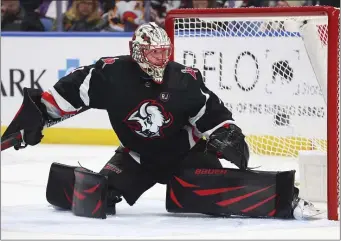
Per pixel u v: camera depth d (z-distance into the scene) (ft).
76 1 50.83
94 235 22.21
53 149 45.32
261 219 24.99
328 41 24.81
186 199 25.38
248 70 32.27
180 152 25.59
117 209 27.22
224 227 23.52
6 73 48.73
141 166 25.68
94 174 24.81
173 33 28.66
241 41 31.96
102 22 51.06
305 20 27.30
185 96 24.80
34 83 48.49
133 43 24.26
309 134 32.07
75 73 24.77
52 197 26.63
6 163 39.88
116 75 24.54
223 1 48.96
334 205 24.85
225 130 25.25
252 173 24.98
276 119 32.48
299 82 31.99
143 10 50.67
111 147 46.39
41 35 48.16
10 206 27.81
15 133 24.85
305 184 29.04
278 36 32.04
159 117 24.73
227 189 25.12
